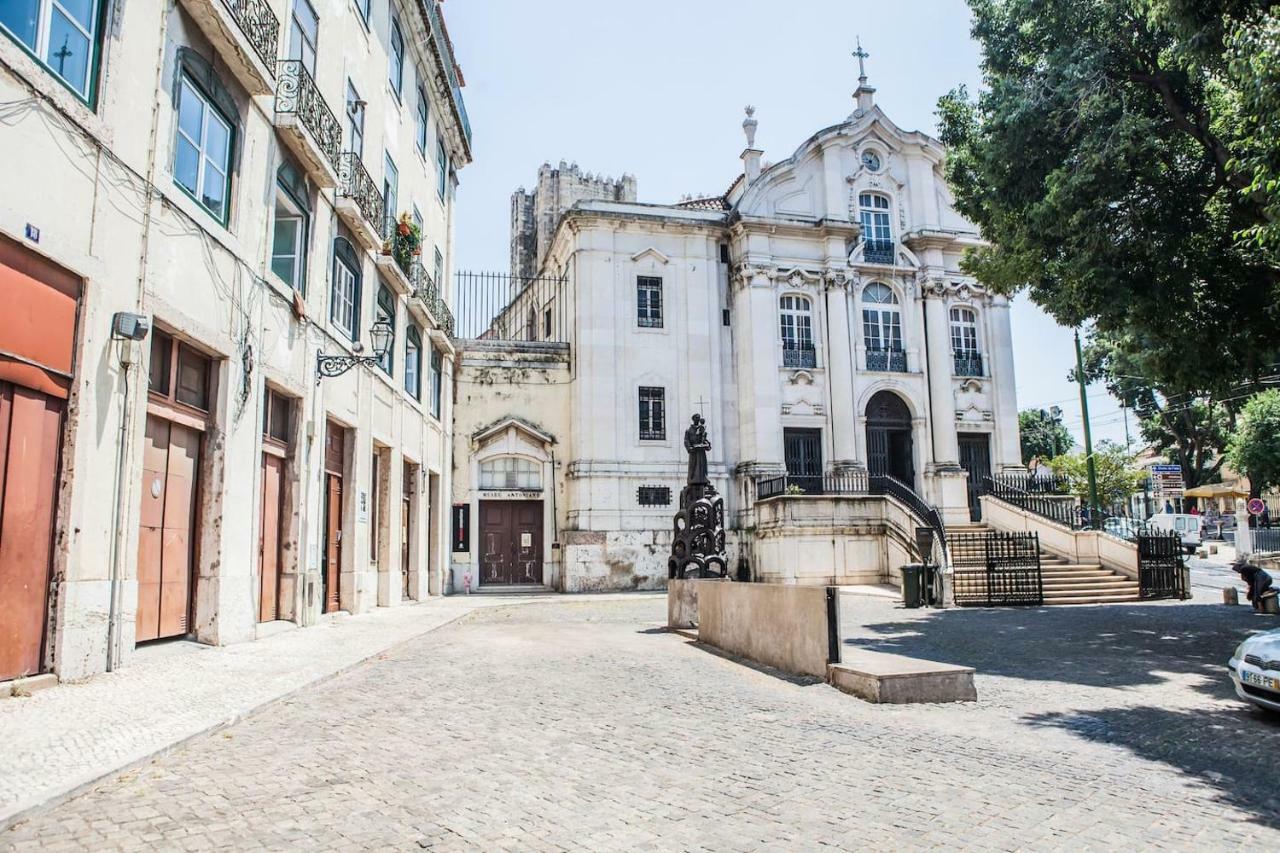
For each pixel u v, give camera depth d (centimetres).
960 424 2931
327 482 1479
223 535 1030
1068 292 1408
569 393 2727
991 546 2180
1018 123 1399
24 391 688
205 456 1027
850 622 1559
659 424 2728
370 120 1677
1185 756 606
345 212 1473
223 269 1030
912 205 3022
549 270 3269
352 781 507
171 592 959
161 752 542
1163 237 1284
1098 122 1327
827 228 2867
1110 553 2094
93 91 775
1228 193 1316
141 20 845
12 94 655
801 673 932
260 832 414
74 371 744
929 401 2909
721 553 1467
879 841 420
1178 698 833
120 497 805
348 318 1577
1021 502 2459
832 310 2859
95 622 767
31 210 677
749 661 1048
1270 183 923
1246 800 501
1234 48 1005
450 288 2619
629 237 2786
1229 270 1358
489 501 2634
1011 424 2967
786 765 562
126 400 815
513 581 2616
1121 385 4369
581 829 431
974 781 530
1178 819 462
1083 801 492
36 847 383
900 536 2323
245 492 1091
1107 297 1327
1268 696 731
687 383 2755
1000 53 1521
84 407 750
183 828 416
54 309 718
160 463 934
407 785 502
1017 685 905
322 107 1322
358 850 394
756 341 2781
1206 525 4544
